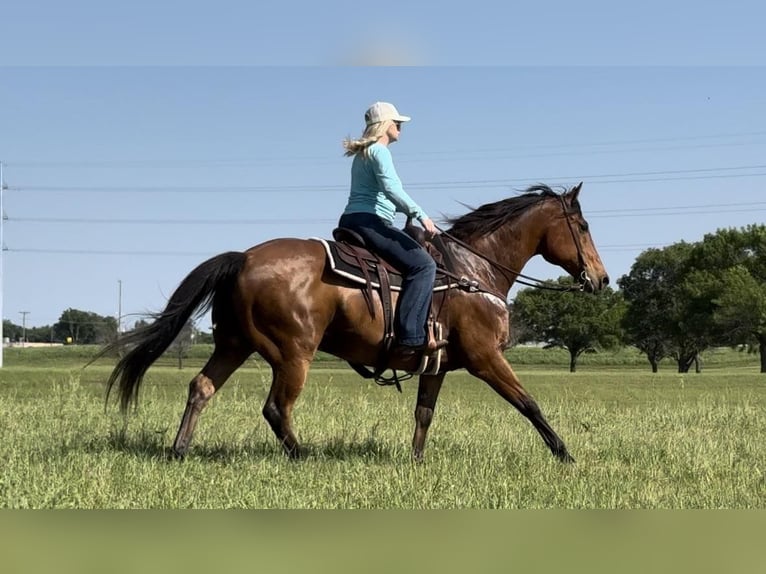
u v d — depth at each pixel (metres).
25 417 11.20
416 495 6.66
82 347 68.50
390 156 7.89
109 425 10.45
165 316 7.67
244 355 7.99
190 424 7.80
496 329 8.40
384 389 19.89
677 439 10.05
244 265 7.67
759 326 71.00
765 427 11.99
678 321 76.69
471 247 8.70
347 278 7.75
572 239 9.03
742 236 78.75
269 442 9.05
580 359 90.06
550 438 8.46
